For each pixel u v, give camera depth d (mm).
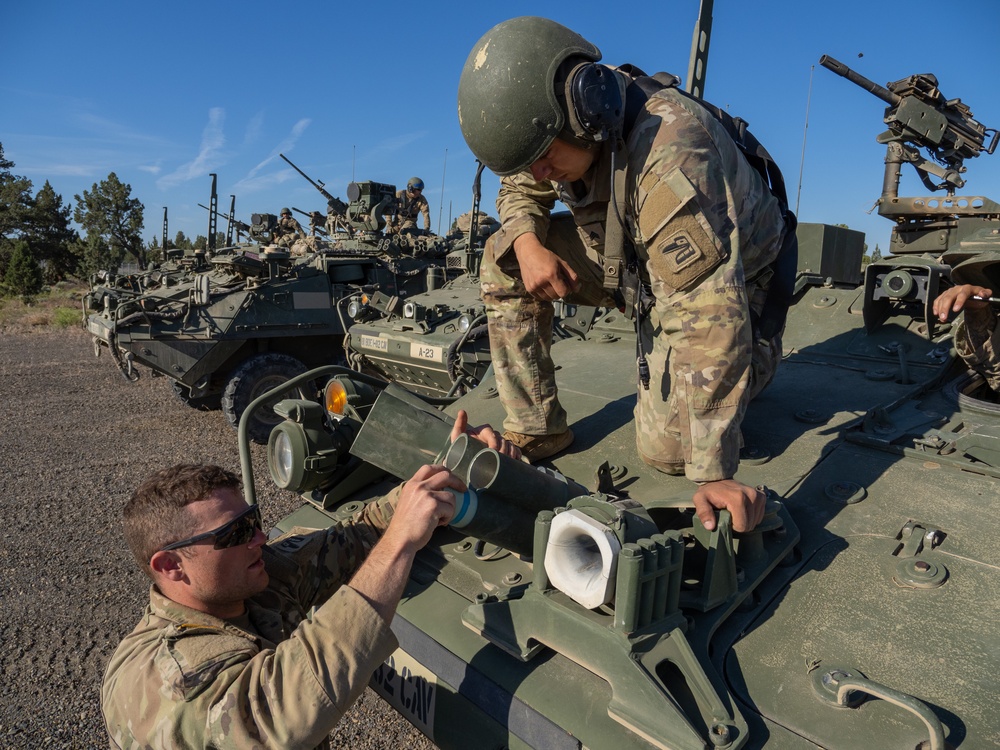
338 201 14398
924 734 1475
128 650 1679
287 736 1481
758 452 2564
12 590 4996
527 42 2041
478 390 3752
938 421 2625
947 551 1951
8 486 7223
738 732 1534
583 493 2189
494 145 2125
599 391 3391
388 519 2379
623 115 2066
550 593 1875
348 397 2852
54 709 3742
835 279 4871
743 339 2039
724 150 2131
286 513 6363
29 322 23984
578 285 2625
